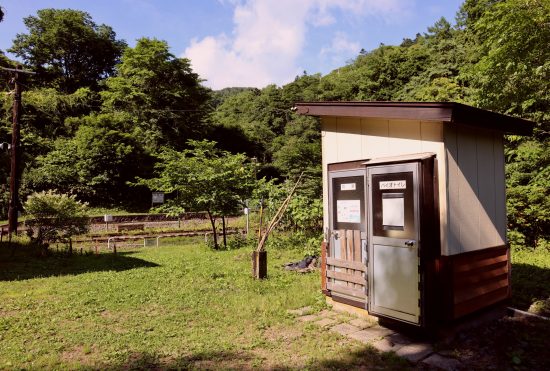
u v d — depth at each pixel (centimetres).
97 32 4891
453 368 369
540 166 1166
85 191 3148
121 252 1342
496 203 521
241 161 1470
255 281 737
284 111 6400
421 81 3170
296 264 895
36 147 3306
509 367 369
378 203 461
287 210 1305
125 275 836
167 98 3806
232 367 377
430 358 392
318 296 611
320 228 1312
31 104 3519
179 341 447
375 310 461
